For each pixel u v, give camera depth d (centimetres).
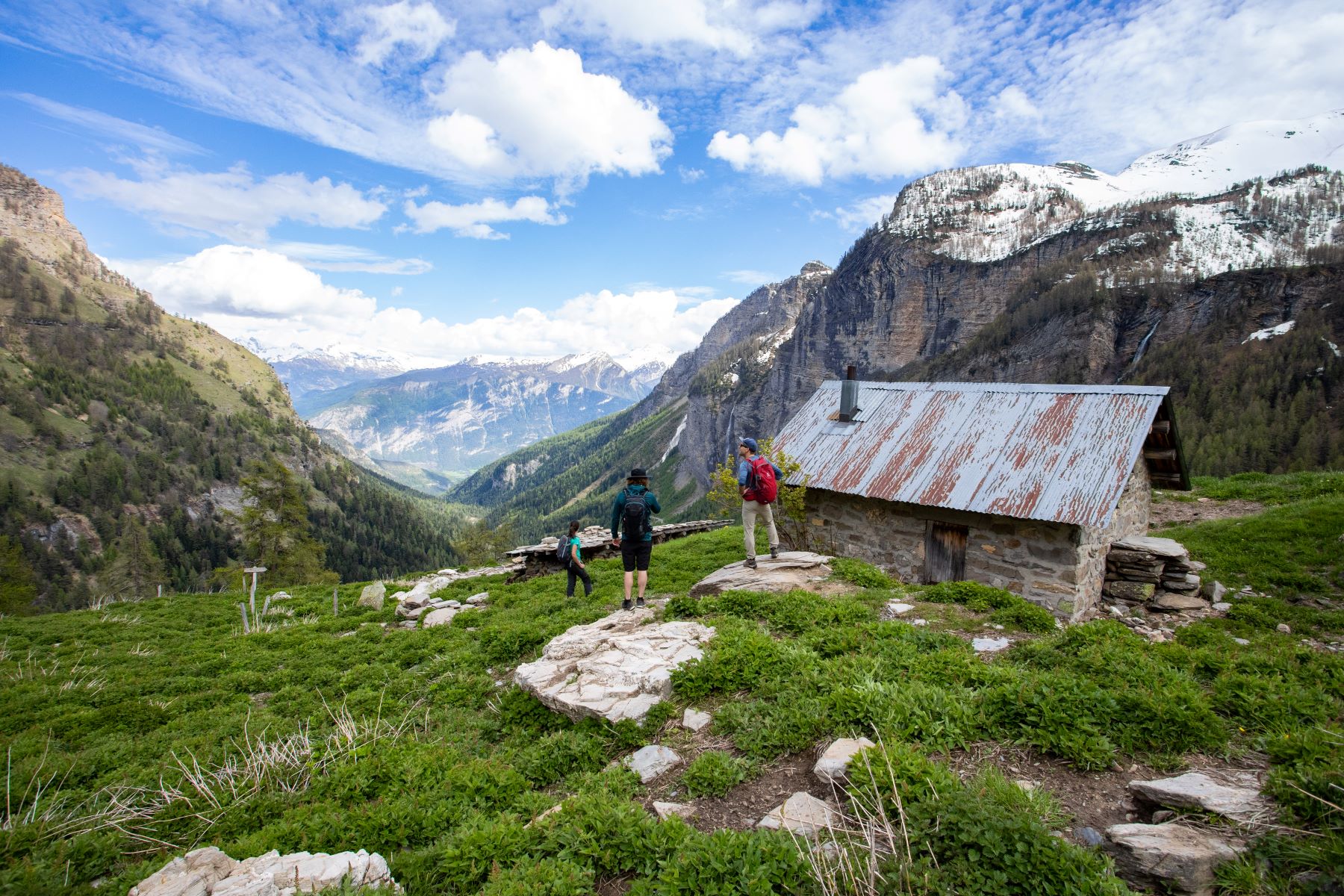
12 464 16188
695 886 506
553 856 595
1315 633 1266
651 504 1402
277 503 6669
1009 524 1579
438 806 727
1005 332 19662
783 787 660
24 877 677
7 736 1212
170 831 779
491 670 1352
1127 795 591
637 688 912
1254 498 2402
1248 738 669
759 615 1207
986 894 445
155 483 17325
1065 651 913
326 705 1234
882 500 1841
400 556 18812
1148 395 1596
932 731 688
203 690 1480
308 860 600
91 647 2034
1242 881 457
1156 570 1567
